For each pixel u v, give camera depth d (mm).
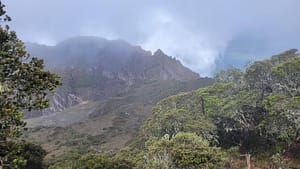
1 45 12711
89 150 98750
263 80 58438
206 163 38969
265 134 55688
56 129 144000
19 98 12508
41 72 12812
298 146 51344
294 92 51844
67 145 110312
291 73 53000
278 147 51938
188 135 42656
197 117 57688
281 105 49219
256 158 52656
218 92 64250
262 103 53406
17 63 12602
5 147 12117
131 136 121188
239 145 58094
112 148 103625
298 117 47906
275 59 59281
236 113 56562
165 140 42438
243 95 58562
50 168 44594
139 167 44250
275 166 48125
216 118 59531
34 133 138750
